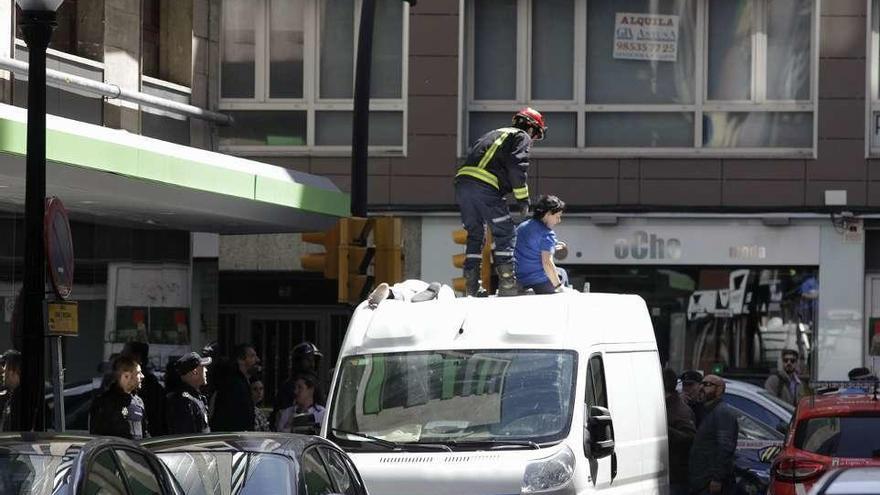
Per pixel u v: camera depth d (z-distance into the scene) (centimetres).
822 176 5259
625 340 2700
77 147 2859
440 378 2473
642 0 5384
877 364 5184
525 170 2803
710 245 5281
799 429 2636
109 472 1655
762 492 3541
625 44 5372
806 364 5238
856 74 5244
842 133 5247
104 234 3759
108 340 3762
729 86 5350
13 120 2678
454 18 5294
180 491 1842
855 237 5231
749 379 5259
